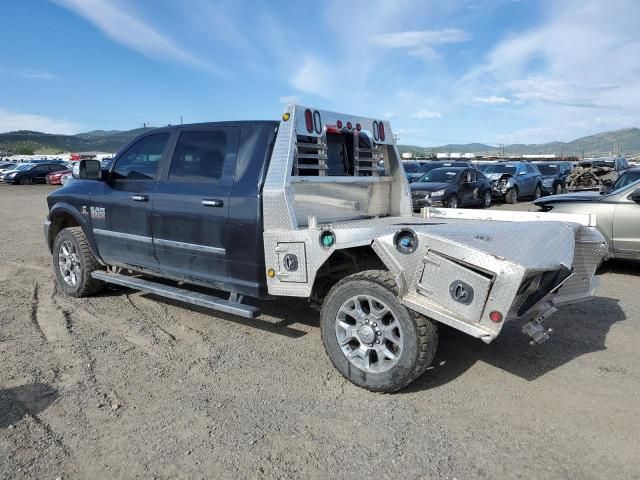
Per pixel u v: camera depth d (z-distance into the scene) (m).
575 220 4.38
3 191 30.38
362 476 2.80
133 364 4.28
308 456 2.99
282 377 4.04
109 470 2.86
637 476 2.80
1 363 4.26
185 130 5.02
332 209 4.84
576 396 3.72
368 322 3.72
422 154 52.97
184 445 3.10
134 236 5.33
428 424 3.34
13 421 3.36
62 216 6.45
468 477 2.79
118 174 5.61
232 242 4.45
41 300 6.11
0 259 8.68
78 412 3.48
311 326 5.23
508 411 3.51
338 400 3.66
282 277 4.18
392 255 3.53
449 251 3.29
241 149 4.52
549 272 3.49
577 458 2.96
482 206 18.88
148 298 6.18
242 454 3.01
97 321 5.35
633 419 3.39
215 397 3.71
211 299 4.63
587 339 4.88
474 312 3.21
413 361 3.50
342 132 5.04
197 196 4.68
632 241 7.53
